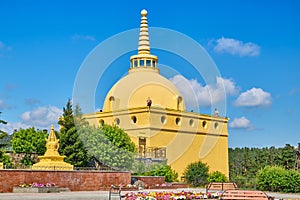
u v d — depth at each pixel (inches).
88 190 1173.1
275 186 1249.4
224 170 2133.4
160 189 1327.5
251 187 1366.9
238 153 2625.5
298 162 1835.6
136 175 1472.7
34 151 1900.8
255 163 2443.4
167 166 1656.0
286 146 2236.7
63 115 1638.8
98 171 1205.1
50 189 1072.8
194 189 1366.9
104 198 895.7
